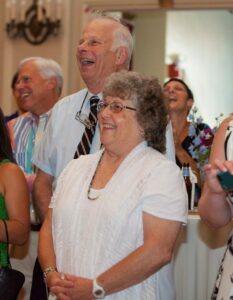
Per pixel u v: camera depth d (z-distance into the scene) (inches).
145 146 94.9
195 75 417.1
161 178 90.2
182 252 118.7
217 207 87.7
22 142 164.1
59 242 93.5
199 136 133.3
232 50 423.2
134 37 364.8
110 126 93.6
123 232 88.1
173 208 89.0
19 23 273.7
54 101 170.7
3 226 108.3
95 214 90.0
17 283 105.0
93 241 89.3
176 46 409.1
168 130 106.4
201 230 118.0
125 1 264.5
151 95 94.1
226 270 85.9
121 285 86.8
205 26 412.2
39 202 120.5
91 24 118.8
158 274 91.0
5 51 276.1
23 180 113.3
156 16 365.1
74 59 270.4
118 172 92.3
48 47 272.2
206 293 117.9
